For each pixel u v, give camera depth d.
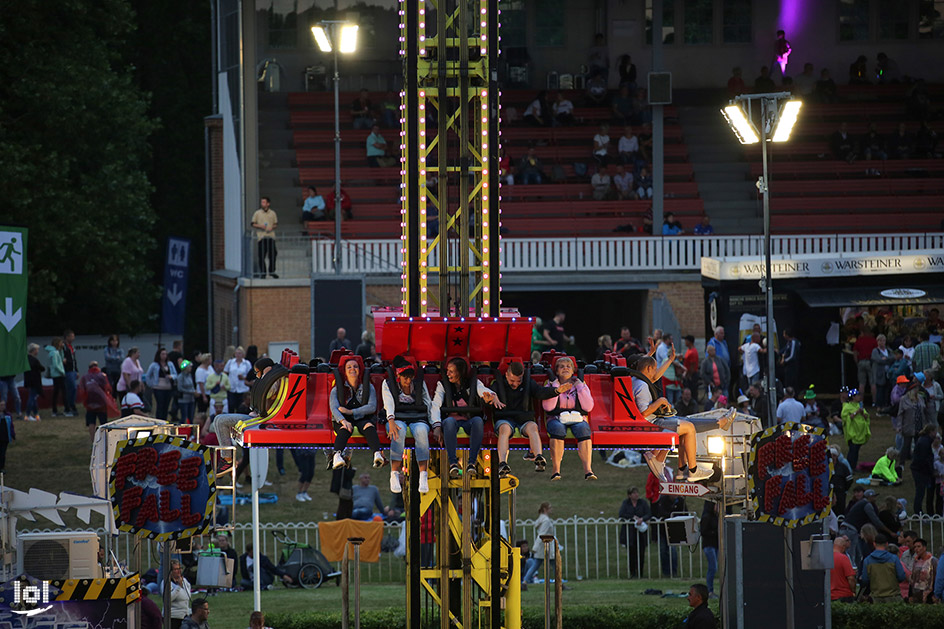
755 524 66.38
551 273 161.50
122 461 54.41
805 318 139.12
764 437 62.12
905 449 114.06
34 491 68.50
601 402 54.62
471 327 52.47
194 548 87.38
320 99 199.00
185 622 67.50
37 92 172.25
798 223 183.25
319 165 191.50
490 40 54.41
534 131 196.38
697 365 126.75
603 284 160.88
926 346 127.12
